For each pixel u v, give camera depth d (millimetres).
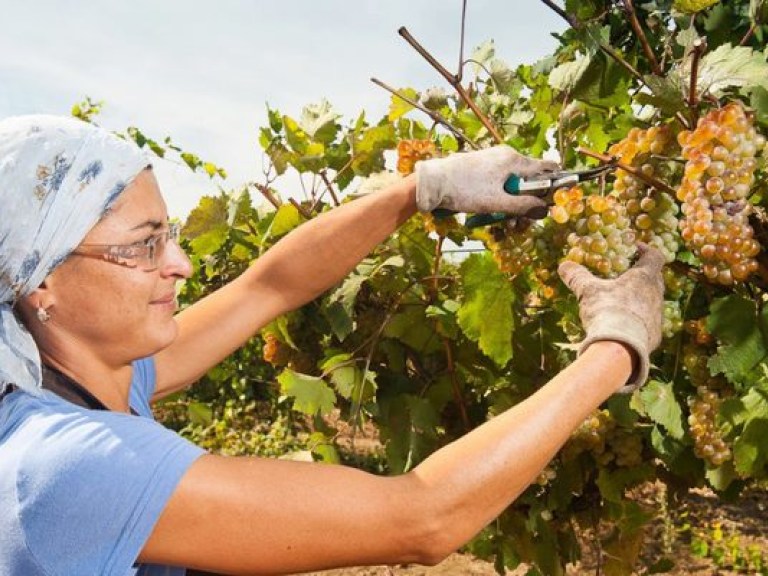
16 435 1517
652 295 1871
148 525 1417
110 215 1576
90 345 1670
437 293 3566
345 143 4160
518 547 3727
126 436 1475
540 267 2582
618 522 3719
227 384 10938
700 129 2057
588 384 1617
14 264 1519
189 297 4992
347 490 1477
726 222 2104
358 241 2305
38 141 1524
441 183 2201
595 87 2795
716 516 8391
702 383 2818
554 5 2451
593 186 3006
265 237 3914
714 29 3012
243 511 1444
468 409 3754
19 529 1435
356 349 3693
